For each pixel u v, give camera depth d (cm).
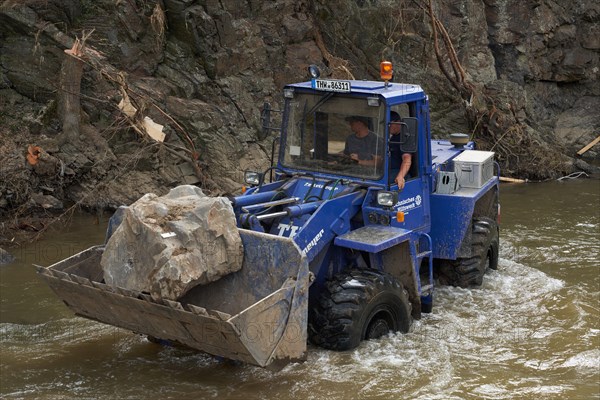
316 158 828
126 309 677
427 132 856
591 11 1922
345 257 789
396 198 761
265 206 768
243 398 664
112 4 1409
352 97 802
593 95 1938
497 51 1873
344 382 691
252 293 683
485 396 672
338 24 1661
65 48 1366
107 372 716
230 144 1407
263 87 1519
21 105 1351
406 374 708
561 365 741
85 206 1280
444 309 877
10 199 1223
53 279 698
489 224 972
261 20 1558
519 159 1652
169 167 1352
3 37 1368
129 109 1321
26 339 795
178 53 1458
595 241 1170
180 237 661
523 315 869
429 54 1755
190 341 663
